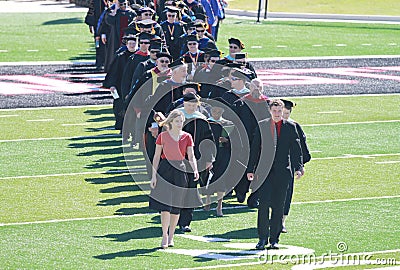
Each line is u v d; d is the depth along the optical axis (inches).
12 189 1824.6
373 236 1529.3
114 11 3009.4
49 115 2573.8
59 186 1849.2
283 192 1453.0
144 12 2393.0
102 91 2950.3
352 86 3137.3
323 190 1833.2
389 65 3646.7
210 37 2313.0
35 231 1553.9
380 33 4771.2
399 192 1824.6
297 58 3779.5
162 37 2418.8
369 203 1739.7
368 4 6092.5
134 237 1525.6
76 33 4566.9
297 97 2913.4
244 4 6186.0
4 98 2810.0
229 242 1505.9
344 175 1956.2
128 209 1696.6
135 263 1386.6
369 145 2257.6
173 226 1480.1
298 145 1464.1
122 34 2997.0
